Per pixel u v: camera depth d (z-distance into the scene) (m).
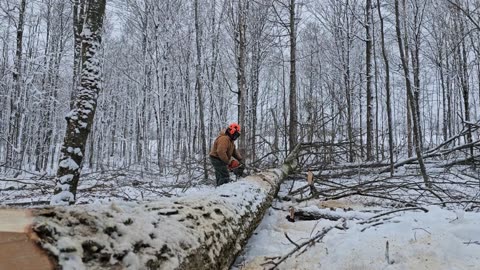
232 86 22.89
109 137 27.06
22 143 20.17
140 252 1.76
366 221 3.96
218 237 2.79
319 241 3.67
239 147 12.02
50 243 1.32
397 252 3.00
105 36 22.45
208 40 19.02
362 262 3.00
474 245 3.05
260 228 4.67
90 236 1.57
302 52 22.58
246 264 3.43
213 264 2.56
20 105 17.45
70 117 5.38
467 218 3.66
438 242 3.05
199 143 21.52
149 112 20.22
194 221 2.58
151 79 18.95
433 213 4.00
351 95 19.25
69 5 19.27
